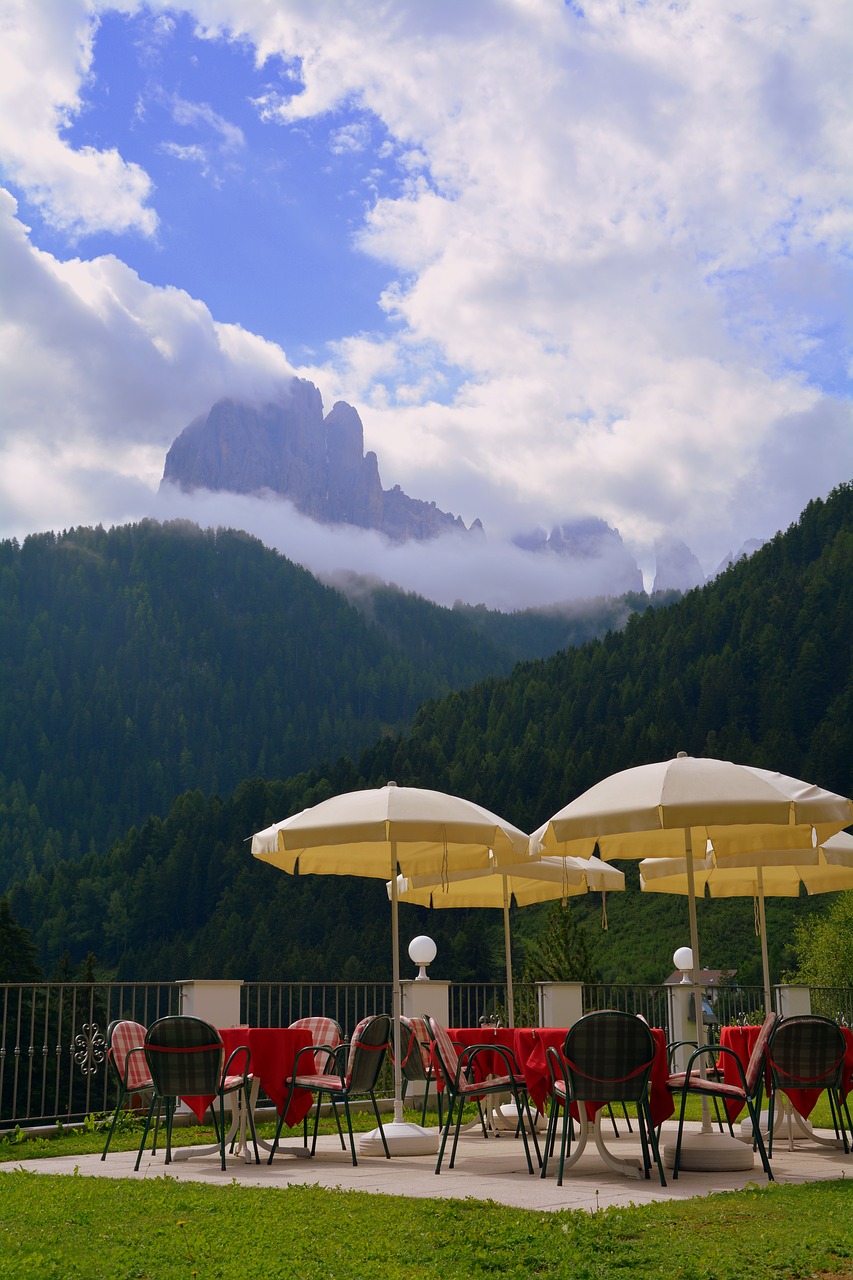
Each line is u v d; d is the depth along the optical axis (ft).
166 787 511.81
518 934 200.85
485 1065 25.35
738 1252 12.33
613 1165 19.57
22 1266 11.98
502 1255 12.42
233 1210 15.14
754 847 24.86
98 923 307.37
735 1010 43.57
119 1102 22.11
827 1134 25.53
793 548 308.60
